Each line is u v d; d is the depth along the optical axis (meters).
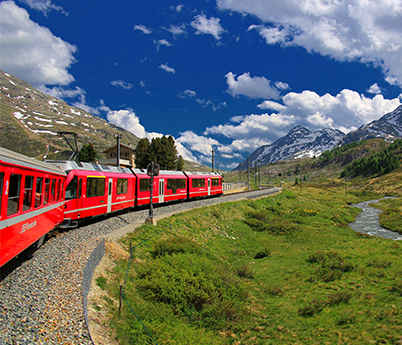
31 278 9.39
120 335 8.61
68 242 13.98
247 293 17.02
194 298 13.88
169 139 81.19
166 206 31.77
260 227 38.66
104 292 10.71
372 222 58.25
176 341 10.48
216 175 49.28
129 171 26.78
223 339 12.18
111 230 18.66
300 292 18.25
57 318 7.47
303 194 109.69
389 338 12.12
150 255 17.05
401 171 170.75
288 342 12.31
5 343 5.94
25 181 10.12
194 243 20.34
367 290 17.58
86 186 18.81
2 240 8.12
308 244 32.81
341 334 12.76
